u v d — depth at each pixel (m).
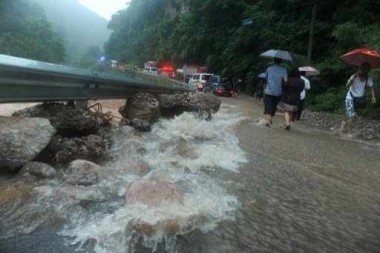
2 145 4.79
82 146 5.62
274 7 38.88
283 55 13.27
